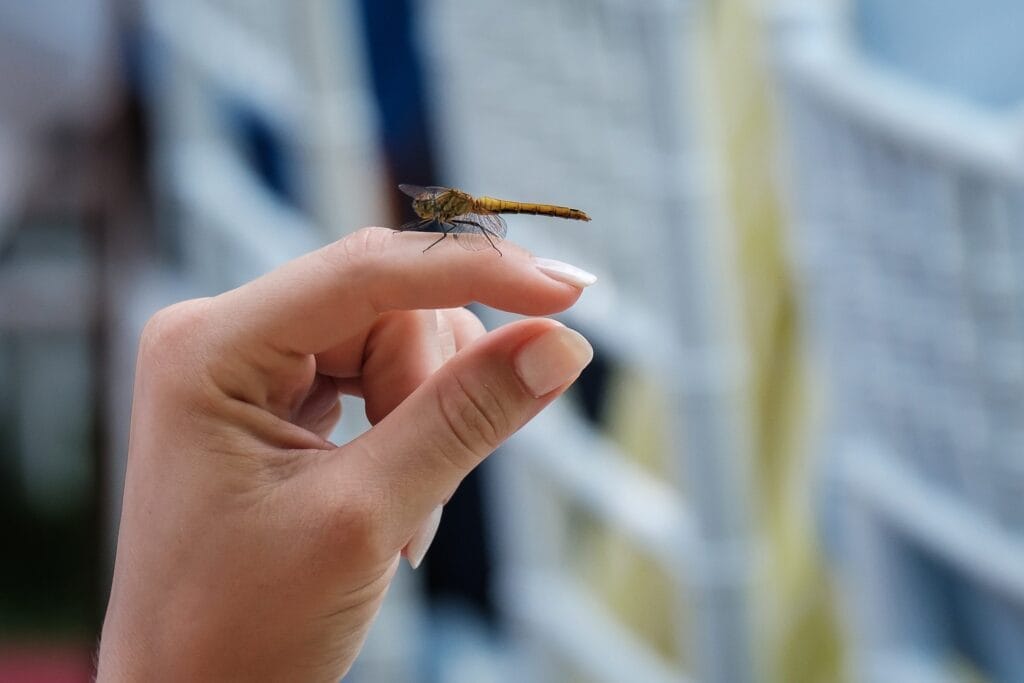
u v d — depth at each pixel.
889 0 0.82
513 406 0.52
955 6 0.78
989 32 0.76
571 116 0.95
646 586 1.03
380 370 0.57
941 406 0.80
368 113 1.09
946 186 0.76
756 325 0.93
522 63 0.99
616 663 1.03
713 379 0.89
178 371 0.53
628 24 0.86
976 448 0.78
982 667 0.84
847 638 0.92
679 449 0.91
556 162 0.98
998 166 0.73
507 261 0.52
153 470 0.54
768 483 0.95
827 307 0.87
